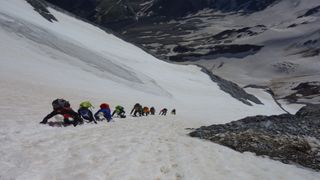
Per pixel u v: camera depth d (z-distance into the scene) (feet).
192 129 63.21
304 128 53.78
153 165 32.32
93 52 253.44
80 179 26.11
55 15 375.66
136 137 45.85
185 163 34.53
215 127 57.11
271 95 488.02
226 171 33.47
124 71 246.27
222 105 285.23
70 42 241.14
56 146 34.24
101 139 40.65
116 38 411.95
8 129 39.42
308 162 41.73
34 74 142.31
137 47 419.33
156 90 245.65
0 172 24.88
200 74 384.47
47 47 203.72
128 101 151.23
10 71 130.00
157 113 139.03
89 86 165.07
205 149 42.47
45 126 45.52
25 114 54.65
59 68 180.14
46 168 27.40
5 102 65.67
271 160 41.16
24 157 29.14
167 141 46.01
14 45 179.11
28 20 245.45
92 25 421.18
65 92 117.50
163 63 385.29
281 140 47.06
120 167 30.09
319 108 68.03
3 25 196.34
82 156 31.86
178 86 305.12
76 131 44.65
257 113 296.92
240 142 46.80
